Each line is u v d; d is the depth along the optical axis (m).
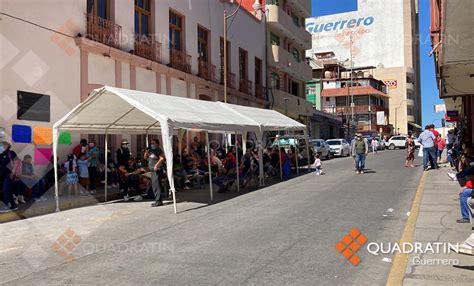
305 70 40.38
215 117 14.14
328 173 19.62
